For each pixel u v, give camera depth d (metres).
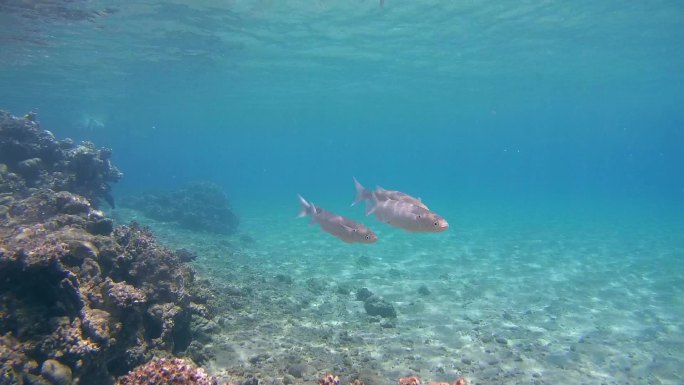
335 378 4.59
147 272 6.45
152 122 80.31
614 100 56.38
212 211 23.19
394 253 18.53
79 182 13.31
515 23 21.42
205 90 41.06
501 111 70.00
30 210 8.06
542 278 14.38
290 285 12.39
